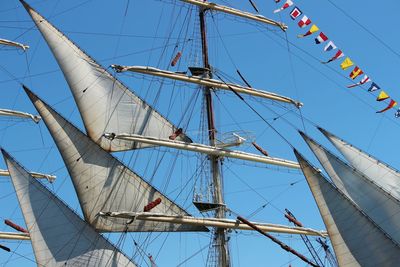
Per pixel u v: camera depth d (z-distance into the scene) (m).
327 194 37.31
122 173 48.22
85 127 49.72
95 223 46.75
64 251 45.50
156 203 46.31
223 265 45.38
